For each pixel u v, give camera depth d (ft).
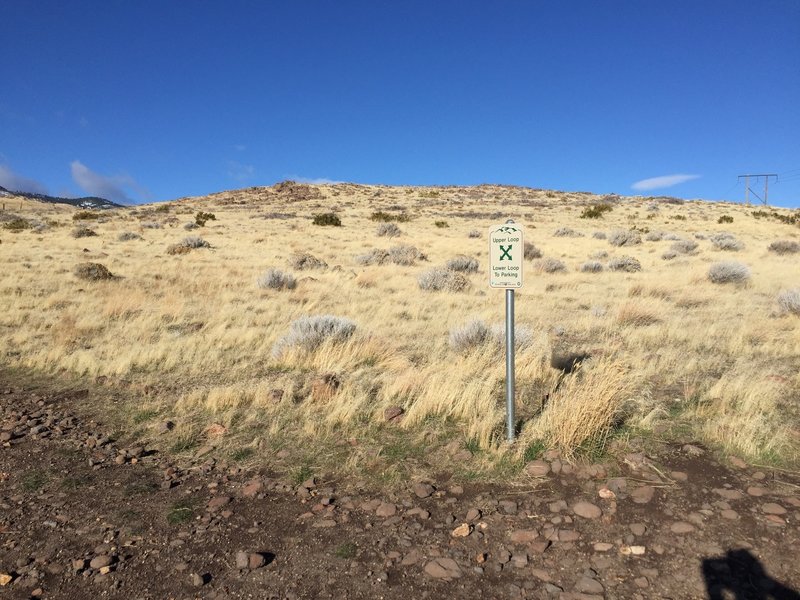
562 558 11.21
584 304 45.98
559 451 15.72
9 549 12.30
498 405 20.16
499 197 292.81
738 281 56.13
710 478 14.15
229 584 10.82
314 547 11.98
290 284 57.16
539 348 26.96
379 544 11.98
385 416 19.17
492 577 10.71
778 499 13.01
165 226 154.71
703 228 162.09
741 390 19.99
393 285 58.29
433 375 22.52
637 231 150.00
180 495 14.66
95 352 30.37
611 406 17.40
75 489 15.15
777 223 176.35
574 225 172.45
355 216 203.72
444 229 160.86
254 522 13.15
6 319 38.99
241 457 16.94
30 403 22.75
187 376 26.08
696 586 10.17
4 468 16.60
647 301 43.88
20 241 103.91
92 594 10.70
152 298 49.52
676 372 23.94
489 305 45.42
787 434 16.48
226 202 279.90
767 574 10.41
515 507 13.21
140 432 19.31
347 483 14.99
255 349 31.27
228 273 68.54
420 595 10.28
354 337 29.66
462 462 15.72
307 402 20.89
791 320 34.81
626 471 14.71
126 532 12.89
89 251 89.71
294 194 301.22
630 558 11.09
